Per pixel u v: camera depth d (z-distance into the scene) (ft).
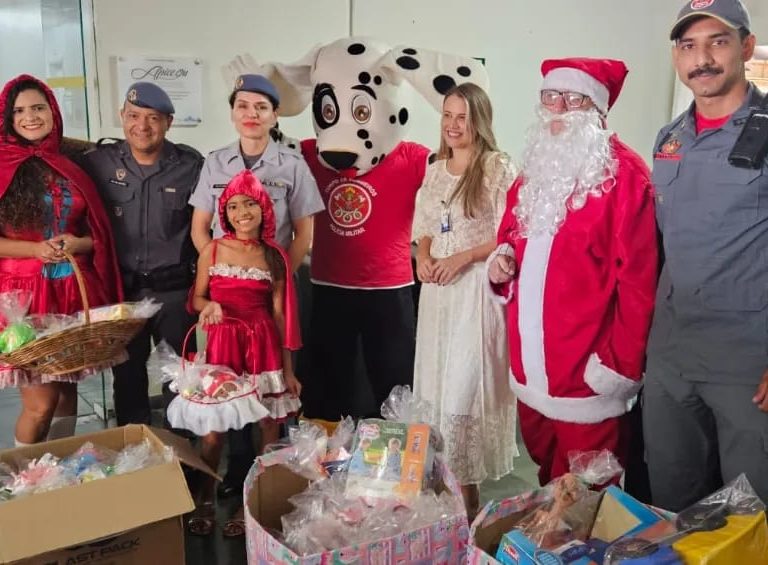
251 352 7.34
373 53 9.55
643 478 7.27
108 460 6.28
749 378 5.69
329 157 9.12
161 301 8.30
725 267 5.64
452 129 7.58
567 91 6.37
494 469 7.85
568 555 4.32
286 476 5.71
